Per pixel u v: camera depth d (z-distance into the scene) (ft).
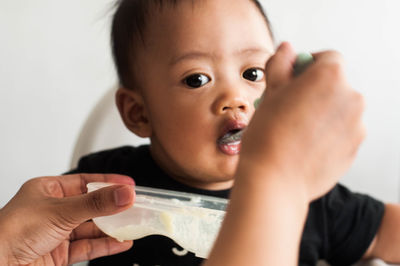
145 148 3.03
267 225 0.99
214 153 2.28
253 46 2.23
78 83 4.47
